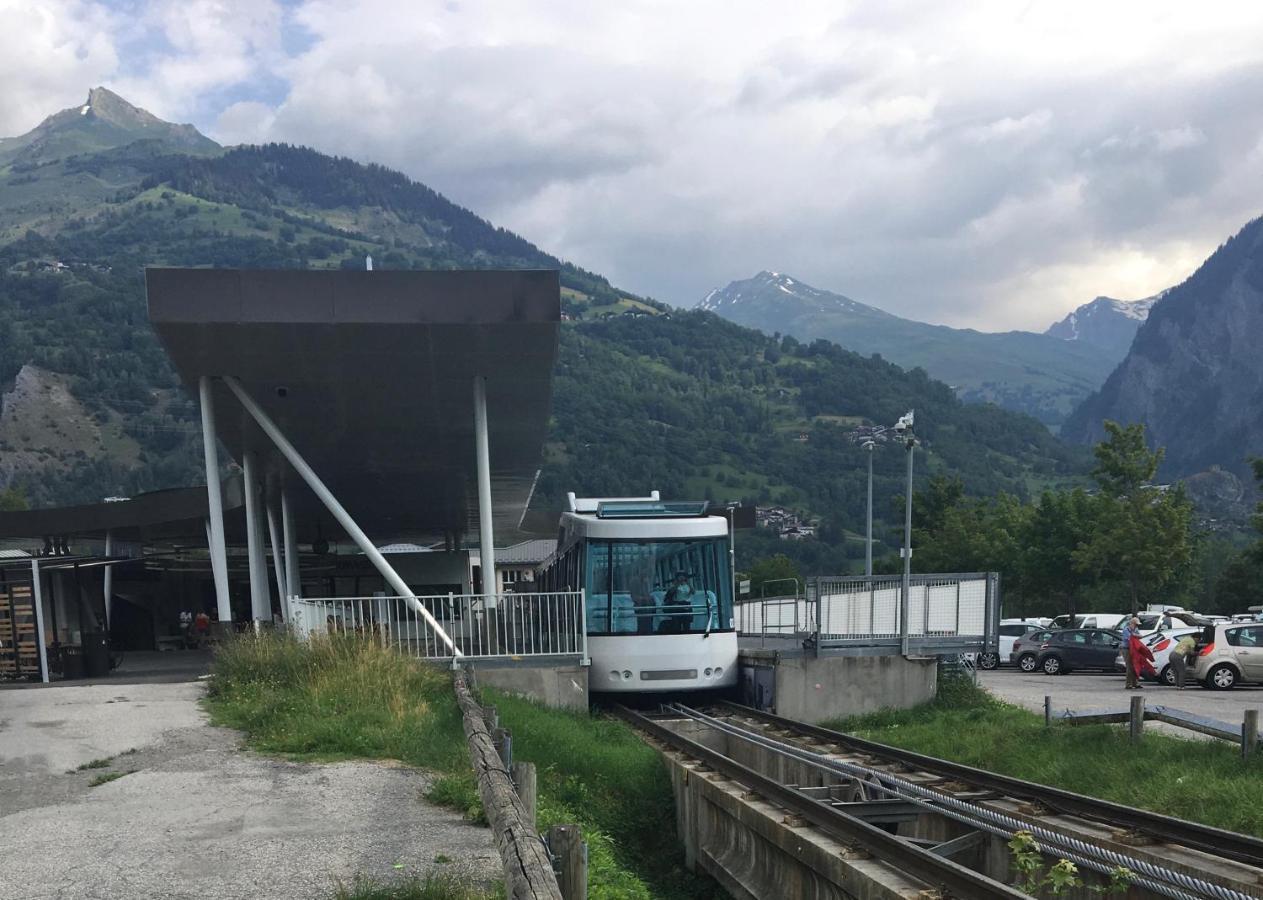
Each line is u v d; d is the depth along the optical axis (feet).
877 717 67.26
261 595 79.82
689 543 68.23
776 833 31.58
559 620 63.05
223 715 44.47
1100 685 90.02
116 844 24.82
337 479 97.71
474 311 53.42
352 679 46.91
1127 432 138.72
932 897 23.77
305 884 21.52
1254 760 38.78
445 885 20.86
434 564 141.69
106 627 109.40
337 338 55.06
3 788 31.60
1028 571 159.84
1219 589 217.15
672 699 71.87
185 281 52.06
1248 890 25.00
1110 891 25.63
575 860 16.67
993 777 38.42
